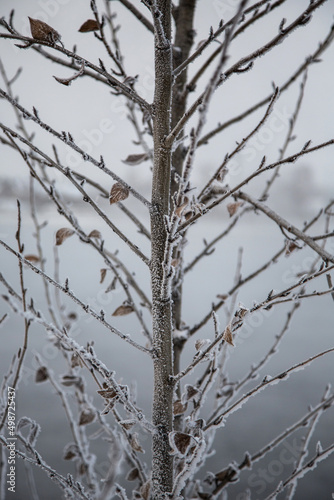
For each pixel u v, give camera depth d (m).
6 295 1.07
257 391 1.14
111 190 1.14
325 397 1.35
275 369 2.58
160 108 1.15
